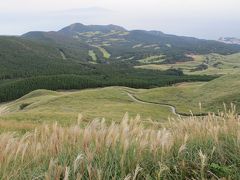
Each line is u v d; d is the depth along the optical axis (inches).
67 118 2036.2
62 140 193.6
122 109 4092.0
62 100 4808.1
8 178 154.1
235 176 175.9
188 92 4881.9
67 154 183.2
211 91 4586.6
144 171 174.7
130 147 186.9
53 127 202.8
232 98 4035.4
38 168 169.5
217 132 209.9
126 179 152.3
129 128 209.9
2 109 226.4
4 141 181.8
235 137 210.1
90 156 167.3
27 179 160.7
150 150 185.6
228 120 228.5
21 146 177.5
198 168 182.9
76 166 157.4
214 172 182.4
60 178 167.5
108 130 190.9
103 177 162.9
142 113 3941.9
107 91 5275.6
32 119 1956.2
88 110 4128.9
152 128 223.9
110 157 175.3
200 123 233.8
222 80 4842.5
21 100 6127.0
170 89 5098.4
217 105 4001.0
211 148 202.1
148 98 4933.6
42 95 6053.2
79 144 189.2
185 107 4389.8
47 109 4382.4
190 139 214.7
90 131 192.7
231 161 192.5
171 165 184.2
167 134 193.6
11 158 171.2
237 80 4630.9
